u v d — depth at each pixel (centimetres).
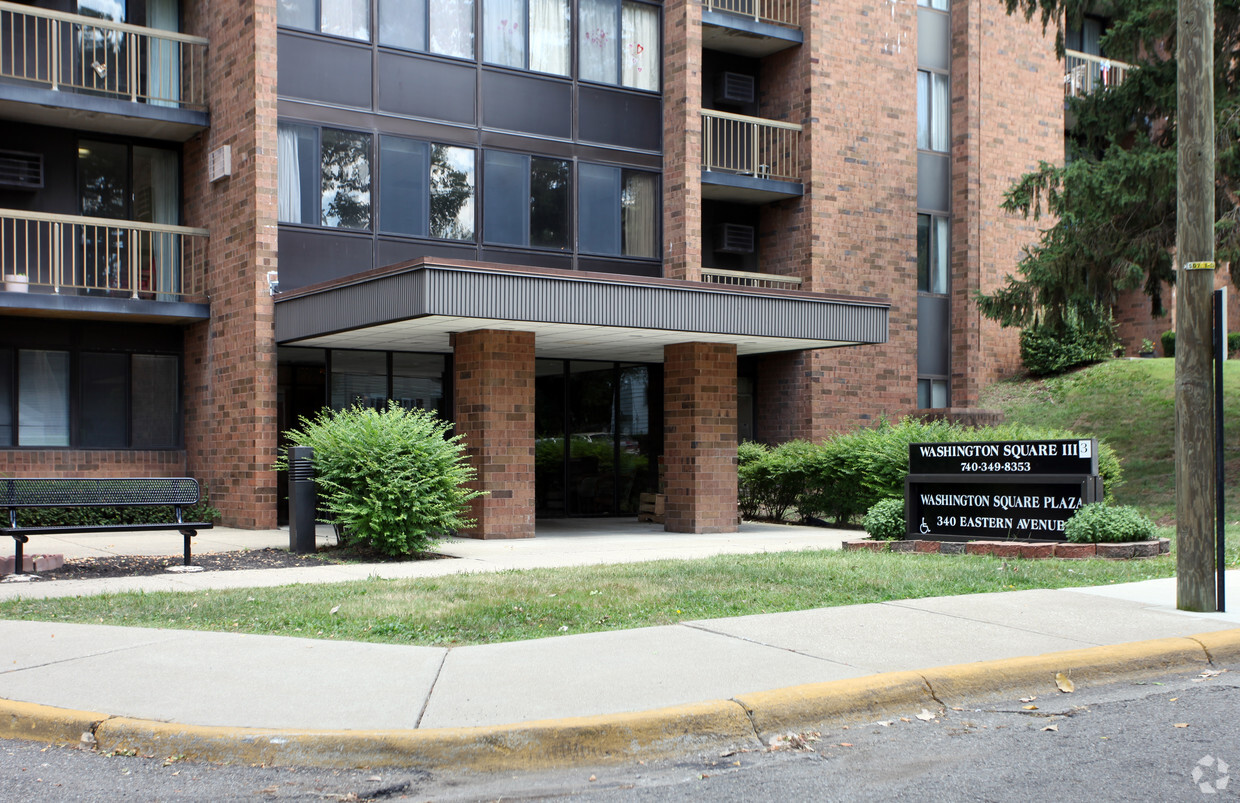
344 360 1802
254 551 1345
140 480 1196
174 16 1883
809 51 2177
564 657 685
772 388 2244
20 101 1627
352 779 511
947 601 903
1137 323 2998
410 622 805
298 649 712
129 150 1848
